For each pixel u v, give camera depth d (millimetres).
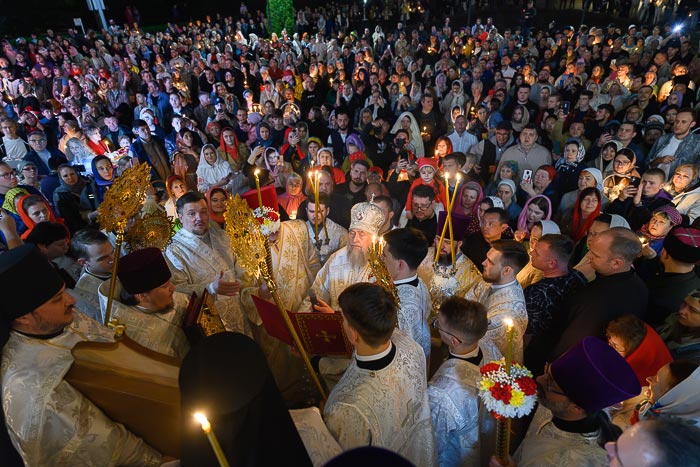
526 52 15125
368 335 1777
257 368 1189
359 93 11875
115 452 1660
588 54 13594
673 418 1251
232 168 8359
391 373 1882
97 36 19703
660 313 3211
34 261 1672
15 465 1731
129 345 1629
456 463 2217
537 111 10039
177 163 7008
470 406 2113
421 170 5508
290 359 3617
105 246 2887
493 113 9000
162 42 19250
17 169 7191
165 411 1646
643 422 1219
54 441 1588
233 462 1158
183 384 1175
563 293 3102
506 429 1701
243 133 9672
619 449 1216
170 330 2420
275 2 20906
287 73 13781
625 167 5473
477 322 2121
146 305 2336
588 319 2791
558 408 1728
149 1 27766
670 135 6711
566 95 10297
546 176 5715
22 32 23094
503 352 2670
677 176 5176
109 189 2381
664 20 19828
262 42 18688
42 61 15047
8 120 7957
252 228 2518
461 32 18578
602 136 7203
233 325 3361
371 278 3014
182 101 11578
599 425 1704
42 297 1672
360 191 5820
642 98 9047
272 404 1219
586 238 4633
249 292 3361
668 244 3133
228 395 1120
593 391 1600
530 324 3129
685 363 2109
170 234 3197
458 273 3299
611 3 23516
